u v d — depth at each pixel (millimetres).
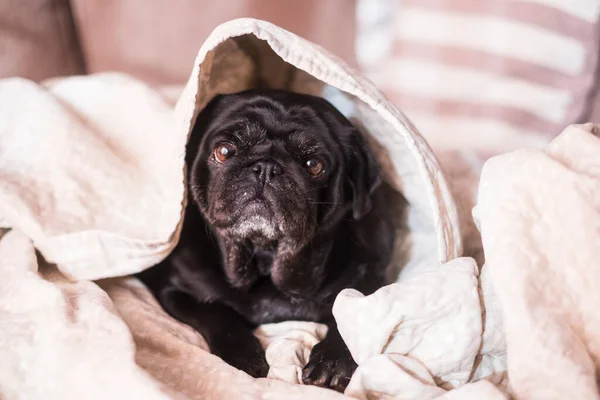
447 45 1399
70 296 793
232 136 859
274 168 843
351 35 1525
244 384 744
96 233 824
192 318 863
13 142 880
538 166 751
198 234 883
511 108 1336
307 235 861
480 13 1346
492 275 738
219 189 853
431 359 750
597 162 755
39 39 1159
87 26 1268
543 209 745
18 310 775
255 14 1341
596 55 1253
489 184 764
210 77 878
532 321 712
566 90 1276
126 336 736
